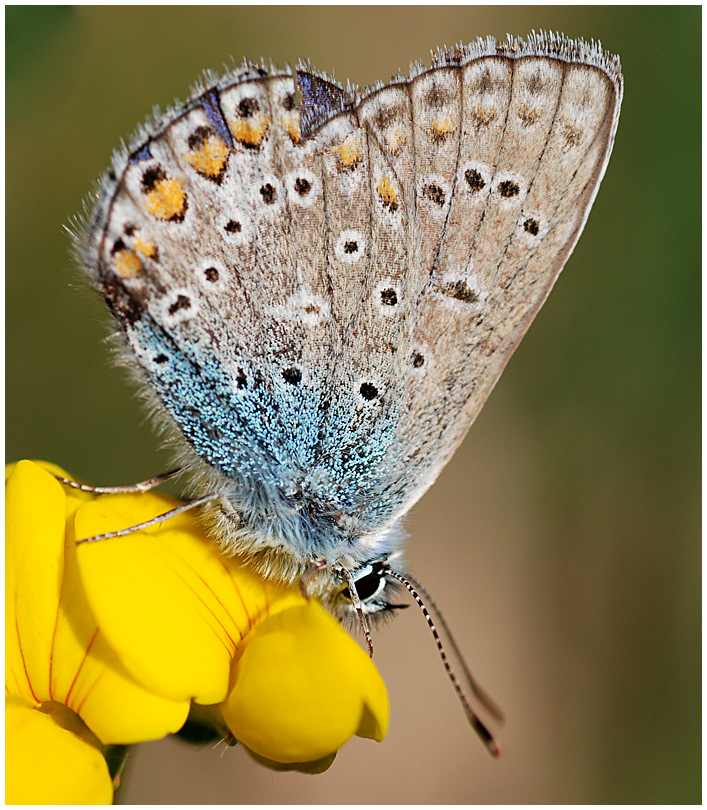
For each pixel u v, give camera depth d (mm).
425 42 162
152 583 104
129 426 133
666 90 150
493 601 155
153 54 144
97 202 105
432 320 109
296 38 158
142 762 128
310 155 107
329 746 104
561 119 109
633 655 149
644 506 151
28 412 130
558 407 155
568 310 154
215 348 107
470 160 108
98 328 134
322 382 108
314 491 108
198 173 106
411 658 154
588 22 156
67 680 104
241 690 104
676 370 149
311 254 107
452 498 157
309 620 104
